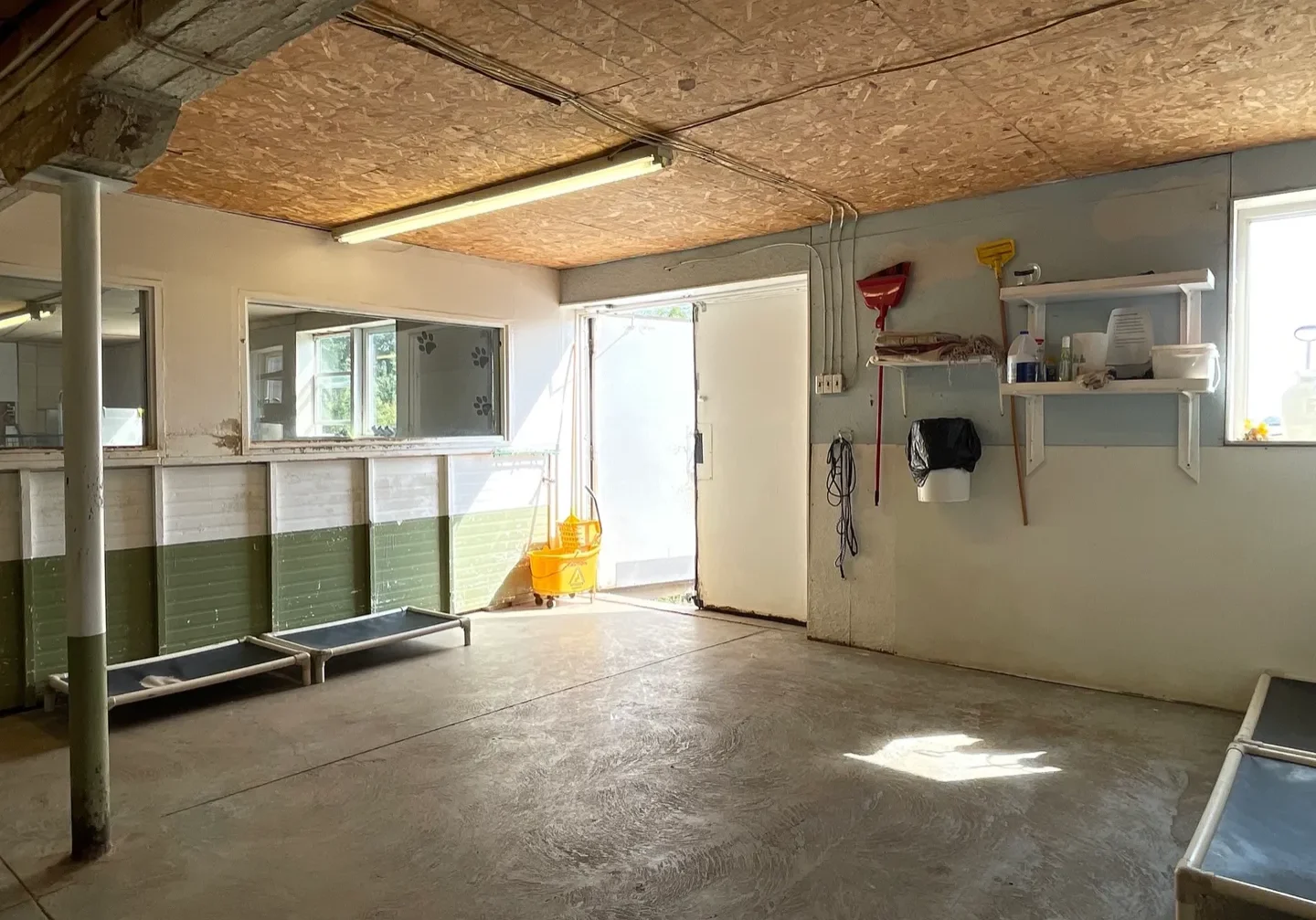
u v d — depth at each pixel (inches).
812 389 198.7
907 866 97.9
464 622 196.1
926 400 181.6
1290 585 143.0
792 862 99.1
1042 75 114.3
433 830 107.3
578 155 146.5
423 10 95.1
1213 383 144.7
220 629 182.5
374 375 211.0
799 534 216.2
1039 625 168.2
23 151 99.5
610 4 94.0
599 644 196.9
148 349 171.2
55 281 159.3
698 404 235.0
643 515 271.7
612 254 228.5
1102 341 152.6
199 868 99.1
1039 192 166.4
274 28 79.0
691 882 95.2
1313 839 84.3
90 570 101.7
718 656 186.1
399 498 215.5
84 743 101.4
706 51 106.4
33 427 157.5
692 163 150.7
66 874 98.0
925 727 140.9
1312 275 145.6
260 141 137.6
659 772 124.0
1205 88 118.7
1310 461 140.7
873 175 159.6
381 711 152.2
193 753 133.3
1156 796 114.6
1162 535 154.6
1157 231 153.9
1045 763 125.9
